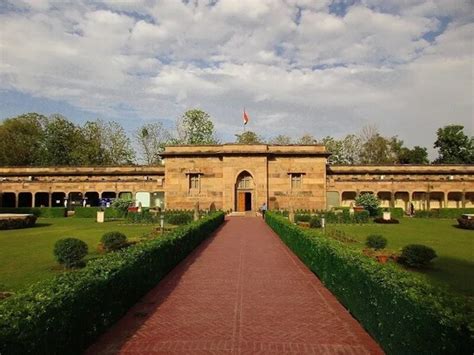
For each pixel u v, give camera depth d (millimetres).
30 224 34250
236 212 48281
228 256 18453
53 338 6090
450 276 14102
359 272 9086
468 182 53406
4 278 13688
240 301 11117
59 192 55719
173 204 49719
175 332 8680
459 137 76688
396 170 54531
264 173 49062
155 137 77750
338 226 33562
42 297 6406
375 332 7965
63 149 72625
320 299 11320
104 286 8500
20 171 56312
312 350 7746
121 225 34906
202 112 77250
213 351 7680
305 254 16234
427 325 5473
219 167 49875
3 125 70250
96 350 7656
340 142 84938
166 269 14430
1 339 4801
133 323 9219
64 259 15281
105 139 76125
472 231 29828
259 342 8141
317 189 49500
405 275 7859
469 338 4617
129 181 55219
